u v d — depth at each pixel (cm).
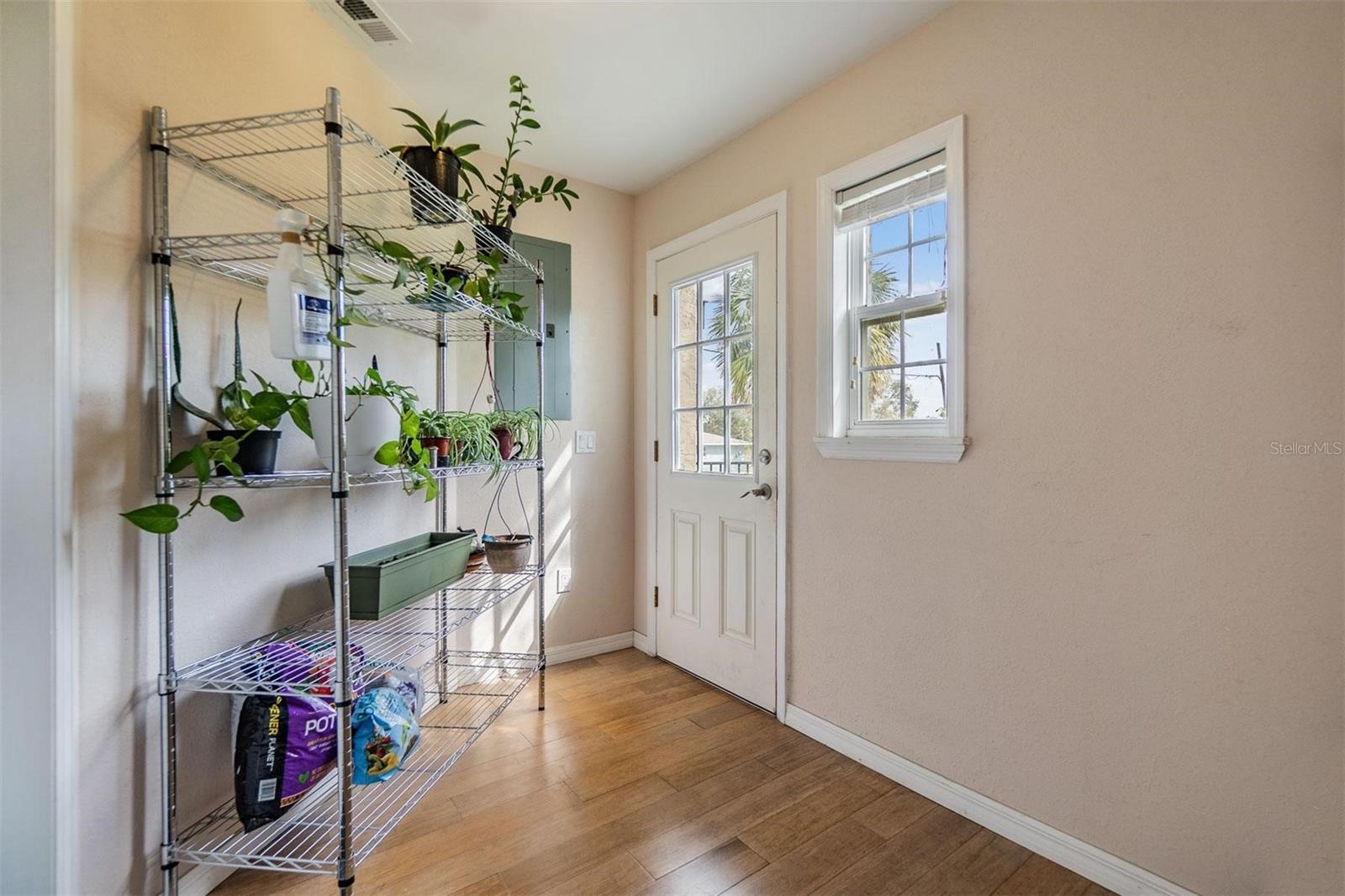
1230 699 126
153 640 126
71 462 110
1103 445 143
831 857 153
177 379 129
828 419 208
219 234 137
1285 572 119
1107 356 143
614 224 302
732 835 161
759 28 181
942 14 175
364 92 195
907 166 186
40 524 109
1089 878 145
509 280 266
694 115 231
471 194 201
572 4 171
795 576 223
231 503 119
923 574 181
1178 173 132
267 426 133
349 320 129
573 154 263
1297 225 118
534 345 274
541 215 277
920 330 189
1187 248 131
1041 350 154
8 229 109
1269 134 121
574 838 159
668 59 196
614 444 303
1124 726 141
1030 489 157
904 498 187
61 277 109
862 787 185
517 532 271
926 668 181
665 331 289
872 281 204
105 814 117
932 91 178
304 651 149
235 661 140
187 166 133
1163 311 134
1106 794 143
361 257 169
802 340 220
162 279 125
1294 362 118
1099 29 144
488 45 189
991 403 165
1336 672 114
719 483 258
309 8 172
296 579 168
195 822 136
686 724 225
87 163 113
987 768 166
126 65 121
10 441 109
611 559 303
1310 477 117
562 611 287
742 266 249
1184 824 132
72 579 111
